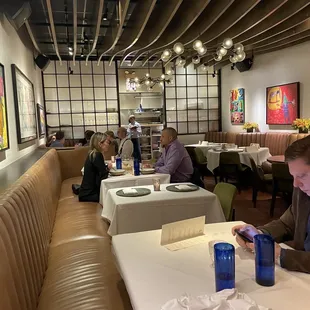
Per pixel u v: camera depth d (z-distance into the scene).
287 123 7.04
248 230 1.46
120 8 4.53
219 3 4.61
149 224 2.55
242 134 7.89
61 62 8.07
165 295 1.10
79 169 5.63
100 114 9.24
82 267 1.97
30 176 2.34
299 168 1.27
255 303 0.95
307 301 1.04
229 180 6.55
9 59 3.86
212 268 1.30
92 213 3.18
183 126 9.66
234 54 5.53
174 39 5.89
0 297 1.15
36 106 6.34
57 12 5.60
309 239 1.43
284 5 4.79
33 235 1.85
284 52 7.05
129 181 3.43
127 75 9.41
